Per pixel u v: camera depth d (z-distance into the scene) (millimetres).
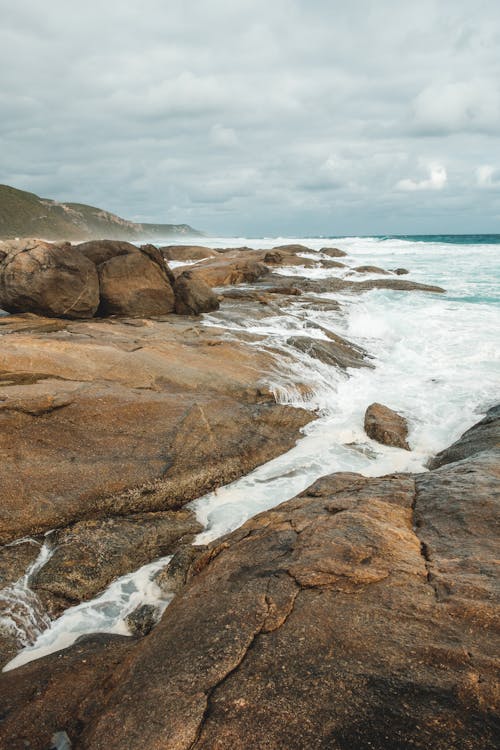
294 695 3340
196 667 3688
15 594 5840
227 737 3109
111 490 7504
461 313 20922
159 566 6625
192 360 11758
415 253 56031
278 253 37969
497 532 5070
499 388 12305
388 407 11609
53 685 4234
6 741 3652
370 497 6086
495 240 93125
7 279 14438
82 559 6426
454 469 6918
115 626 5566
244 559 5082
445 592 4156
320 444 10117
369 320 19203
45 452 7684
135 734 3242
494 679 3287
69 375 9391
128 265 16938
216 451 8898
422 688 3287
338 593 4270
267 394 11109
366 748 2941
